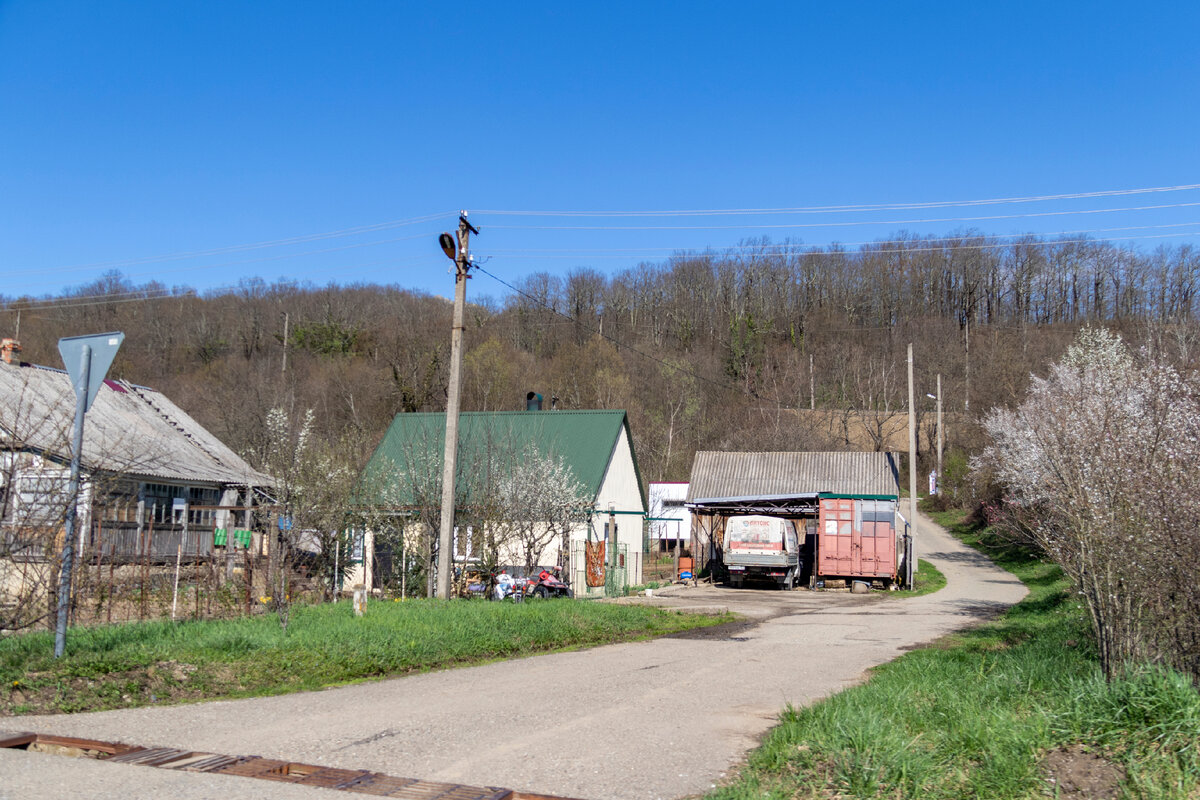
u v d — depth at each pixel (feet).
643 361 207.21
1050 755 18.56
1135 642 24.59
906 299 249.96
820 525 104.37
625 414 105.19
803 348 234.58
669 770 19.83
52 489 31.01
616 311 233.76
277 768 19.30
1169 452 25.36
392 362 168.04
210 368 193.67
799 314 244.42
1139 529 24.39
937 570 121.80
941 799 16.76
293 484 54.49
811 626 58.75
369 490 68.03
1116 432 26.27
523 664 37.63
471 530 71.46
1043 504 39.88
